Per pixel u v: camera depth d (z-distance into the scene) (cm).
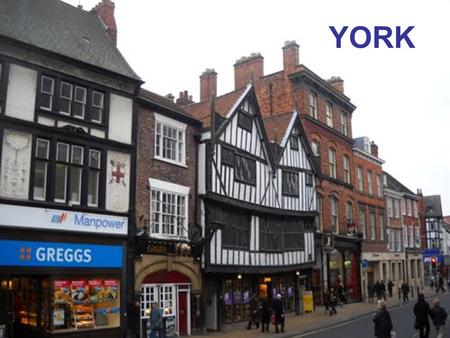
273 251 2295
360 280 3300
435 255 4994
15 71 1395
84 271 1488
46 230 1405
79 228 1484
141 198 1684
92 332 1488
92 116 1585
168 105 1927
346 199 3256
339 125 3309
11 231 1335
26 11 1602
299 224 2545
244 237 2128
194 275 1848
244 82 3122
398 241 4141
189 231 1845
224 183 2006
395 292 3888
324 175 3000
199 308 1850
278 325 1992
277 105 2952
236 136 2119
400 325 1945
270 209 2294
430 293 3775
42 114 1444
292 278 2544
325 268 2866
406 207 4466
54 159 1455
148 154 1733
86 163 1534
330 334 1734
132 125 1683
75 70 1543
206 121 2059
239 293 2136
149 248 1670
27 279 1482
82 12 1884
